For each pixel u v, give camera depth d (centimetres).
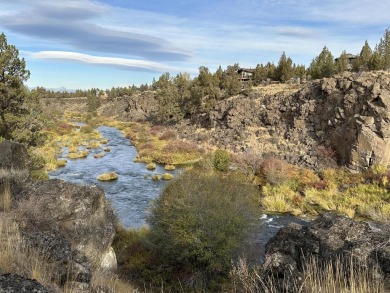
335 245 591
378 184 2778
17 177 1138
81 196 1112
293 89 5000
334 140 3494
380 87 3241
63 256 680
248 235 1563
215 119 5272
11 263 525
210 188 1599
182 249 1495
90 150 4950
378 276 458
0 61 2316
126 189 2950
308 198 2655
